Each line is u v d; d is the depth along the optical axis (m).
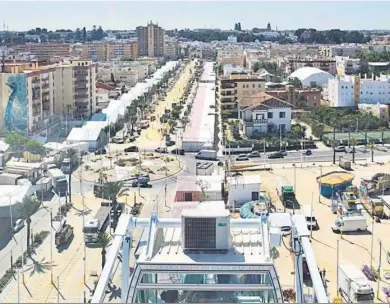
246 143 141.88
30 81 151.38
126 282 27.84
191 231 26.28
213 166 123.25
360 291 56.69
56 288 63.19
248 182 96.88
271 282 25.02
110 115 175.38
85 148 140.12
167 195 102.38
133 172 118.19
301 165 125.38
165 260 25.58
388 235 79.56
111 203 90.88
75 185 108.25
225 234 26.28
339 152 139.12
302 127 167.25
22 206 75.81
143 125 176.25
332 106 194.62
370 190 97.00
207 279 25.22
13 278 65.94
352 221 80.69
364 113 177.00
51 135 155.25
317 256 71.81
